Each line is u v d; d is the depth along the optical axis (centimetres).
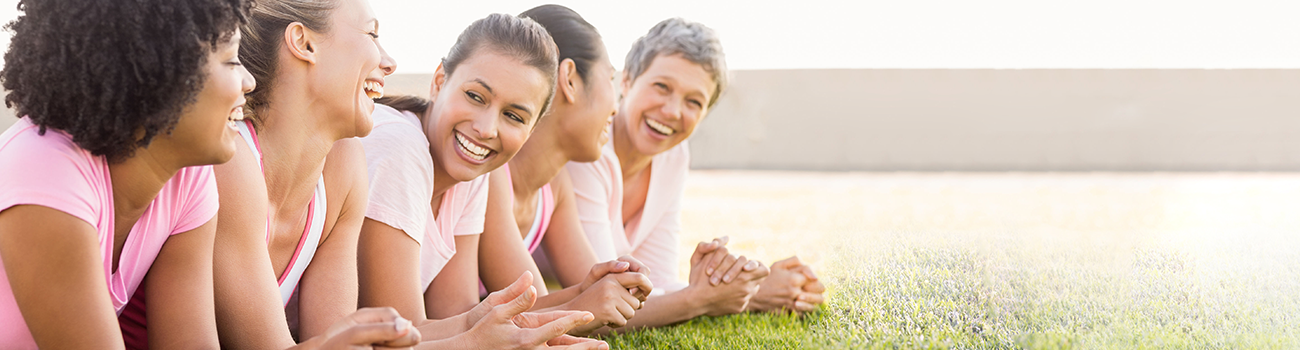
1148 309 245
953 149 1012
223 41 112
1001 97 1005
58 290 110
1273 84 967
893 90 1010
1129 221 519
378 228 181
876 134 1012
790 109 1017
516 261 227
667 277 310
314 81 151
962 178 908
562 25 230
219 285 141
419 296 186
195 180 129
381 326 114
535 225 250
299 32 149
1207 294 269
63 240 108
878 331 223
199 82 109
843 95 1012
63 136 111
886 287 272
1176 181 863
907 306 247
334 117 155
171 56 106
